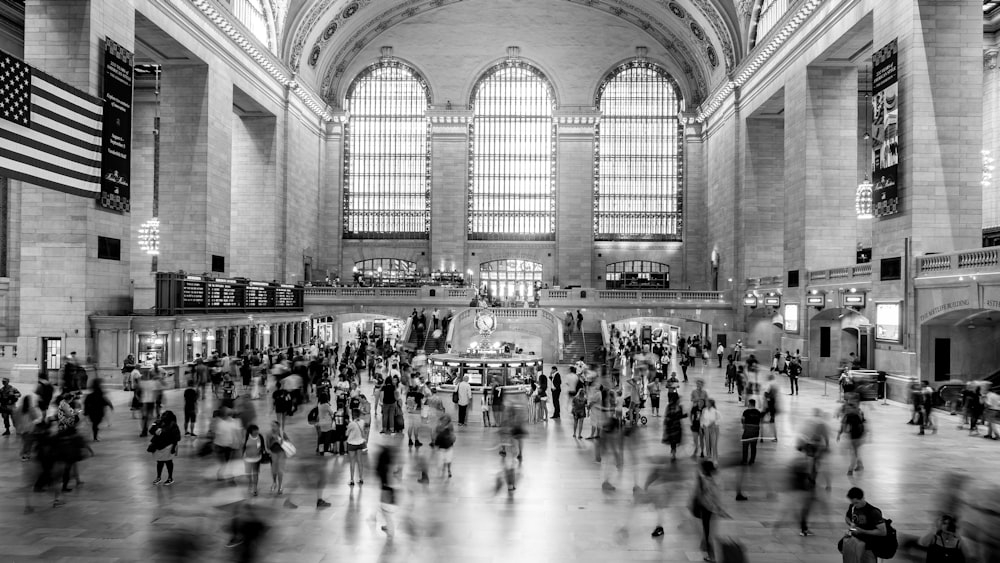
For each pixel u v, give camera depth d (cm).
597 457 1423
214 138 3198
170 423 1198
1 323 2905
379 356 2894
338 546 919
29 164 1850
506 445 1338
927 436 1705
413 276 4819
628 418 1781
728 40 4038
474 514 1060
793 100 3212
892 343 2330
